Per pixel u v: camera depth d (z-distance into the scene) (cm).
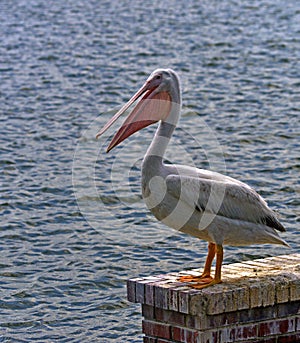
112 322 1164
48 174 1847
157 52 3095
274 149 1983
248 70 2791
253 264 982
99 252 1412
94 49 3177
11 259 1392
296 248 1409
